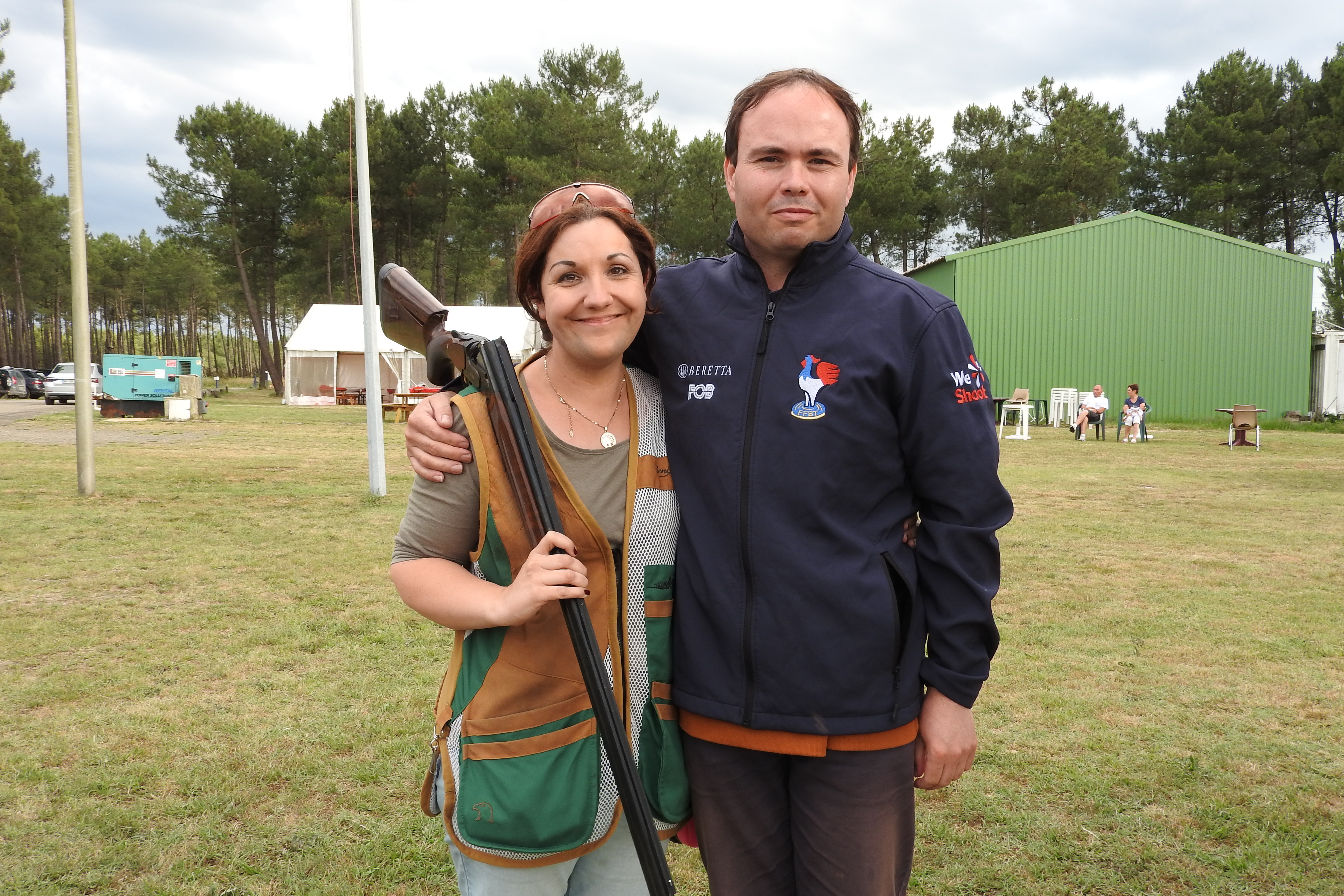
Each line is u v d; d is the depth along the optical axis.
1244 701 3.89
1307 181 38.31
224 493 9.48
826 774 1.52
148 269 61.53
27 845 2.69
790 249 1.52
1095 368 24.80
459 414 1.45
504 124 37.97
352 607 5.21
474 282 51.62
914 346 1.48
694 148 40.06
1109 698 3.92
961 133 44.44
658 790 1.55
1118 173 40.56
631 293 1.45
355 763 3.25
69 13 8.55
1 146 38.09
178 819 2.85
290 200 43.00
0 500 8.71
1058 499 9.91
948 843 2.78
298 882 2.54
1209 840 2.80
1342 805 3.00
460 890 1.53
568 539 1.37
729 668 1.51
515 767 1.43
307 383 30.92
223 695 3.87
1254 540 7.49
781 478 1.48
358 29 8.05
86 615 5.00
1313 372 25.55
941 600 1.52
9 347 58.22
